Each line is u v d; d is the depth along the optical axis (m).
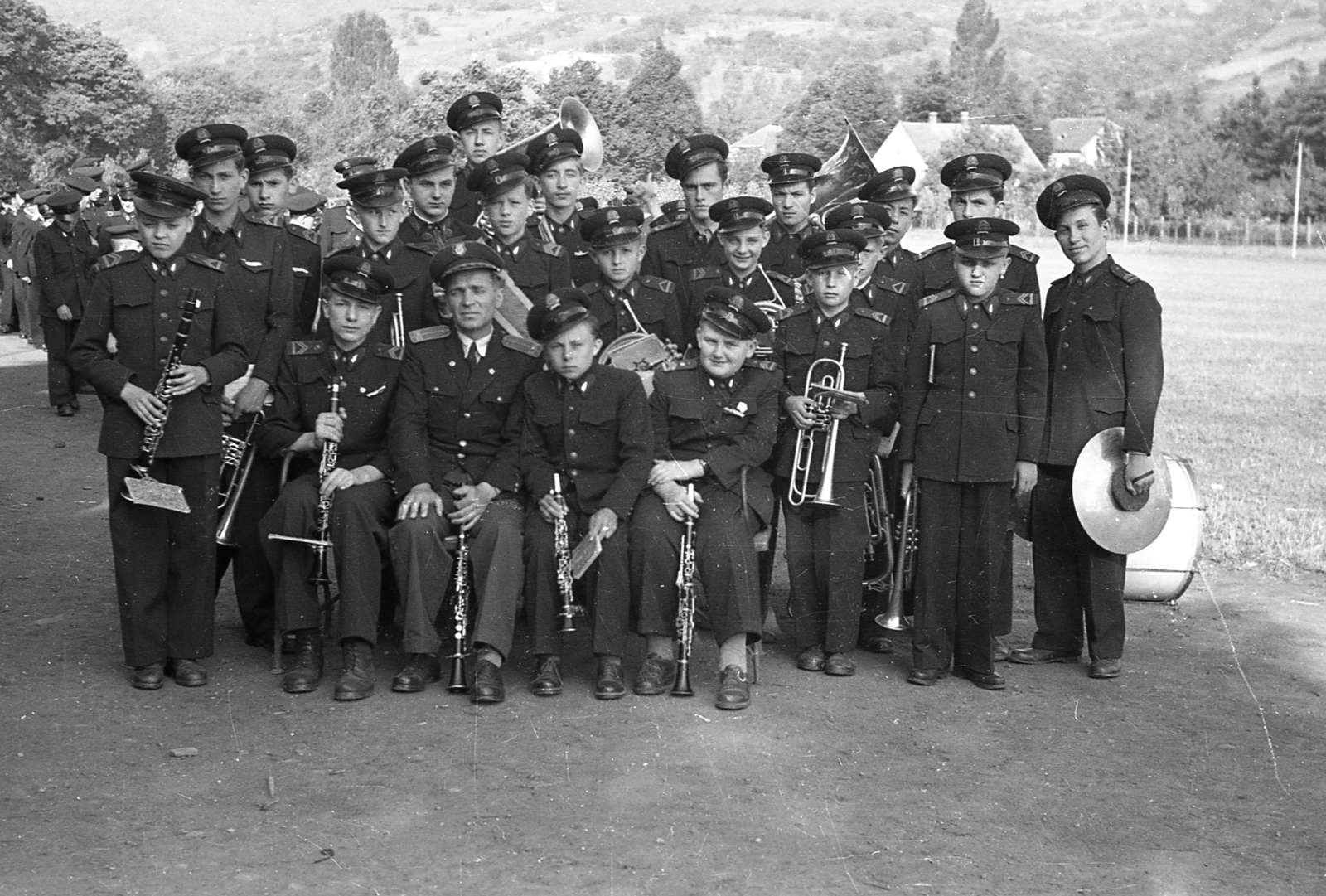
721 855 4.90
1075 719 6.38
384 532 6.68
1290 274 42.38
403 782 5.53
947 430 6.85
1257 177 55.41
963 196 7.35
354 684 6.53
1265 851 5.01
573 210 8.45
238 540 7.15
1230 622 8.05
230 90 119.38
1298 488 12.01
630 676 6.95
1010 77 72.50
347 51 185.88
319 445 6.92
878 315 7.19
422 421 6.87
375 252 7.62
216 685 6.71
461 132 8.88
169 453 6.52
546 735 6.06
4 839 4.99
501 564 6.57
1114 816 5.30
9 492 11.20
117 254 6.61
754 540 6.86
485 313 6.94
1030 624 8.04
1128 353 6.97
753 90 190.12
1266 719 6.41
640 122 83.94
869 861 4.87
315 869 4.78
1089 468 6.94
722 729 6.18
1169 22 105.25
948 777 5.66
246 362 6.73
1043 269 27.30
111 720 6.21
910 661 7.33
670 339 7.65
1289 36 83.44
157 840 4.99
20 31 80.12
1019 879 4.76
